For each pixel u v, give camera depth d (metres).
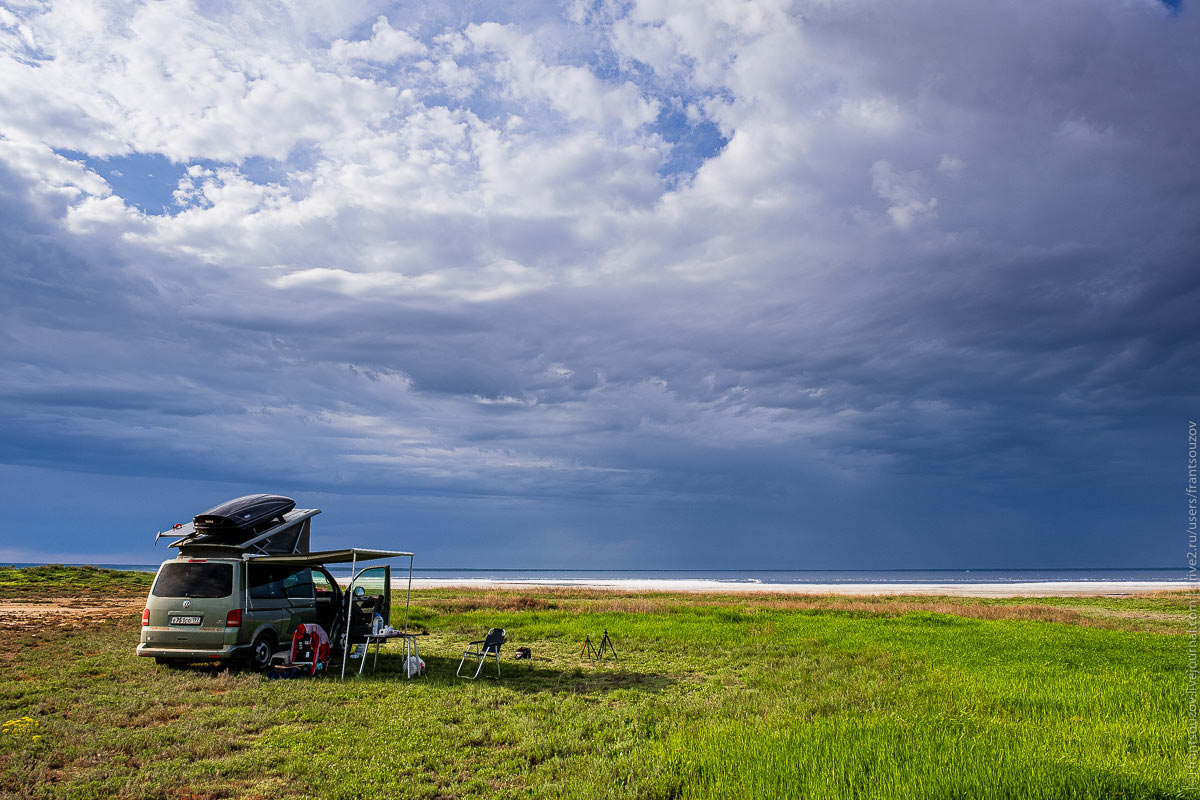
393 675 12.68
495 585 73.56
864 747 6.83
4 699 9.88
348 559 12.81
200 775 6.75
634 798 5.98
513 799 6.27
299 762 7.08
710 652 16.48
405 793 6.32
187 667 12.76
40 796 6.07
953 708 9.35
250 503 13.27
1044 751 6.85
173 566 12.54
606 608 30.42
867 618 26.56
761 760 6.62
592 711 9.69
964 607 32.81
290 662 12.52
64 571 47.72
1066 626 23.12
